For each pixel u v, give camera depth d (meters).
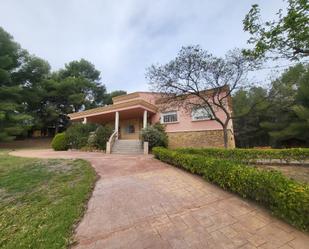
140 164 7.72
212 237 2.64
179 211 3.50
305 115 14.04
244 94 15.74
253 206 3.53
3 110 18.88
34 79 25.27
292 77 11.58
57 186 4.96
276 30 4.59
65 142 14.66
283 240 2.49
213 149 8.10
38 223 3.20
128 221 3.21
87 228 3.03
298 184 2.92
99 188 4.91
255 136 19.53
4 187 4.97
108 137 13.04
